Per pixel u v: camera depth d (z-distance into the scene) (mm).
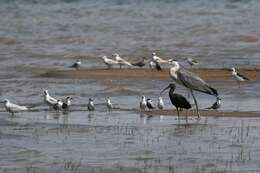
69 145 22188
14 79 39281
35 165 19828
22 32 66812
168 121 26594
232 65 44438
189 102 29781
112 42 58656
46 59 48375
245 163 19891
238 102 31562
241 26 68000
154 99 32812
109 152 21234
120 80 37938
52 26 72000
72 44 57688
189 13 83625
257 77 38562
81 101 32438
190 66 43875
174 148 21656
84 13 86375
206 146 21891
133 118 27391
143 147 21828
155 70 40594
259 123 25812
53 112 29359
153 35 62875
